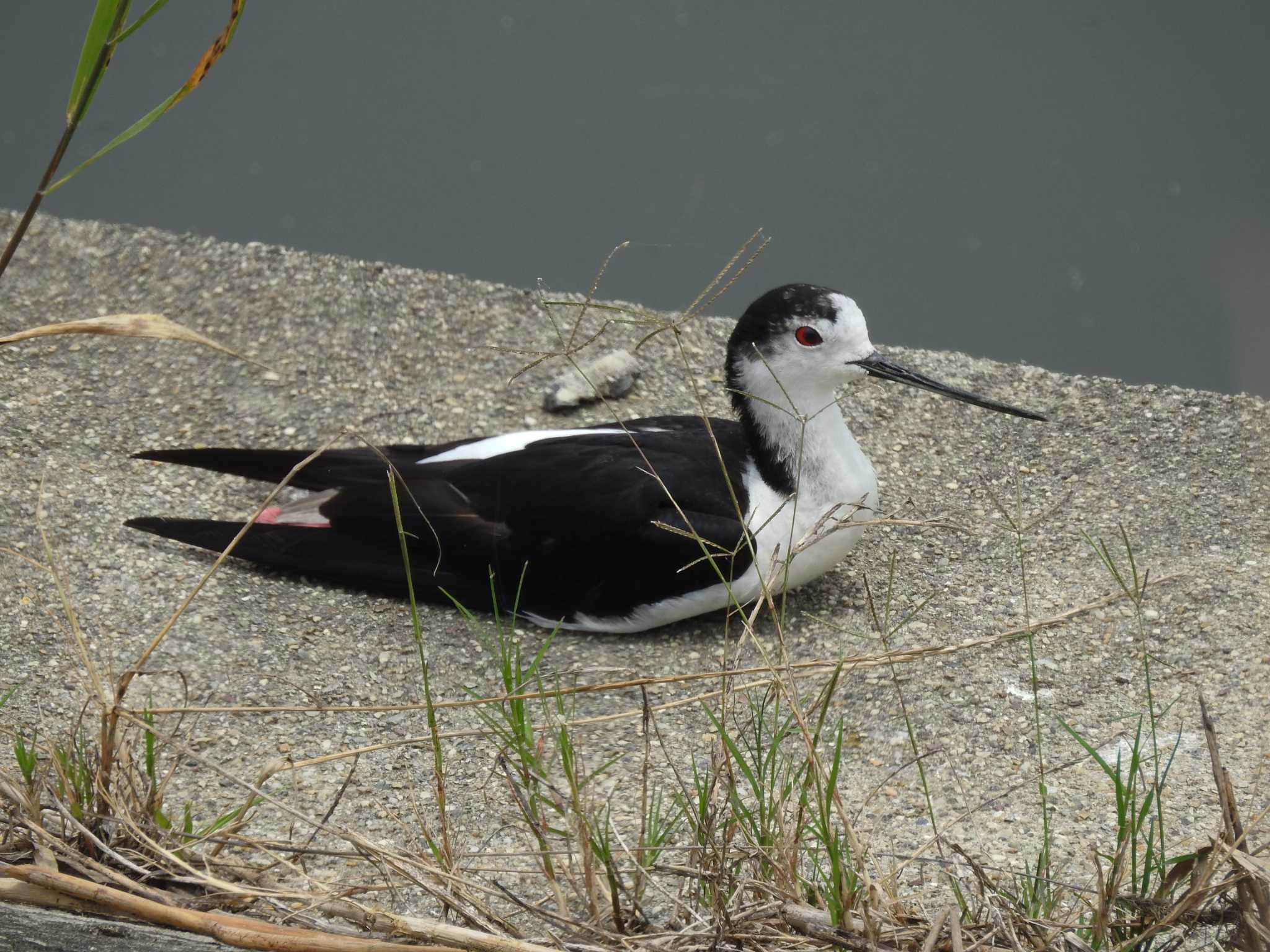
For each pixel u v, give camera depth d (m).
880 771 8.12
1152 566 10.05
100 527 10.39
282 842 6.51
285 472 10.50
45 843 6.18
